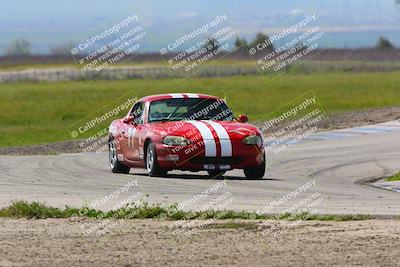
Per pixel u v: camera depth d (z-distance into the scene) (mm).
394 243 26953
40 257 25688
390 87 177000
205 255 25750
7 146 79750
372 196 40375
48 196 40688
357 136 74312
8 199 39594
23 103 148875
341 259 24875
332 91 163375
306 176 50812
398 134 74562
